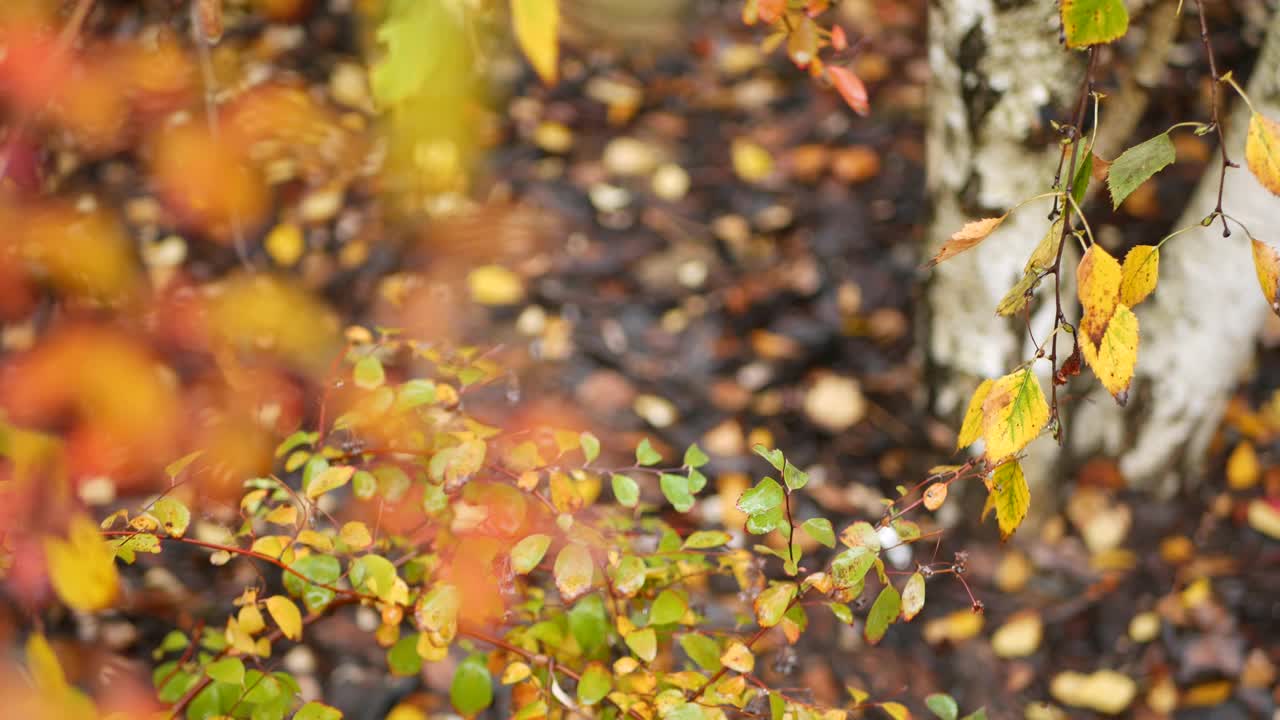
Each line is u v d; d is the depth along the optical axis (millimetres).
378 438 2088
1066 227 1743
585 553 1905
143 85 3398
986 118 2434
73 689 1627
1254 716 2549
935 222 2730
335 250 3658
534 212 3910
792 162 4238
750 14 2000
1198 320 2648
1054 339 1760
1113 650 2654
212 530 2656
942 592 2760
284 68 4355
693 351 3471
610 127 4328
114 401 2129
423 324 3441
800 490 3018
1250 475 3016
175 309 3150
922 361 3029
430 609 1927
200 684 1975
